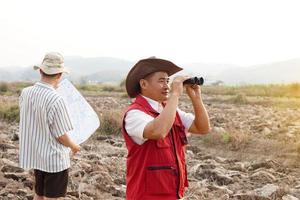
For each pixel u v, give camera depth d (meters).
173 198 3.95
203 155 11.69
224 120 17.83
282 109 24.34
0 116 17.66
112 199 7.71
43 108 5.17
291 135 13.43
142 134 3.87
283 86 38.59
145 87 4.09
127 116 4.01
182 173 4.04
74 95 5.45
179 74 4.02
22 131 5.28
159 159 3.94
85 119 5.40
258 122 17.36
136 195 3.96
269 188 8.20
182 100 28.98
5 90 40.00
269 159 10.67
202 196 7.96
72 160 10.00
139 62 4.09
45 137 5.23
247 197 7.92
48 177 5.32
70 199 7.26
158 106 4.09
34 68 5.36
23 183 8.05
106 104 25.20
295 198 7.65
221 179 9.18
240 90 38.50
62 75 5.41
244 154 11.69
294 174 9.79
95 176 8.66
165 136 3.94
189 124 4.28
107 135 14.29
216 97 32.53
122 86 44.44
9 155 10.58
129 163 4.05
